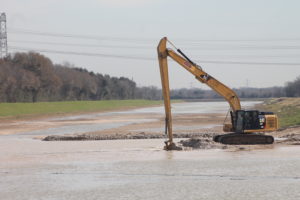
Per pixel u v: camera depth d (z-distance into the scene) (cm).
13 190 6456
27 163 8869
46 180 7125
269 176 7044
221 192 6084
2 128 18512
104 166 8338
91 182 6919
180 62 10912
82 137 13550
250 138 11038
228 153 9644
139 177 7219
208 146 10644
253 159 8700
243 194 5947
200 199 5747
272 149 10162
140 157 9381
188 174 7350
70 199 5906
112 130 16975
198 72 11025
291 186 6350
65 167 8319
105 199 5881
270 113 11231
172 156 9412
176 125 19138
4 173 7788
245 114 11062
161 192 6162
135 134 14488
